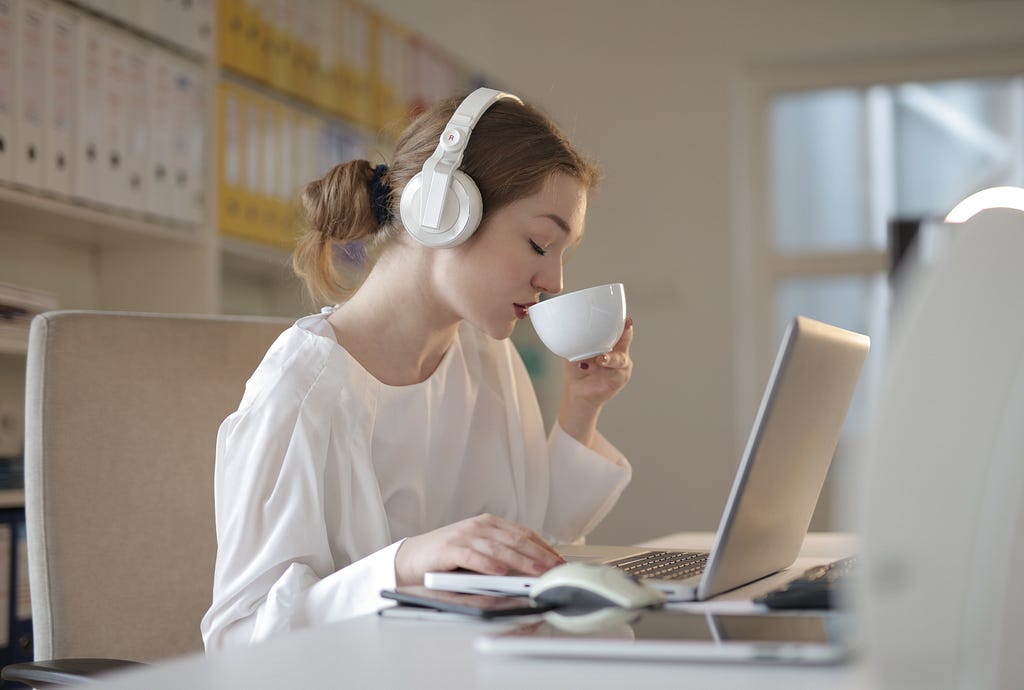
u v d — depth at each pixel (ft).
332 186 4.41
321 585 3.13
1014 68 14.48
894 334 1.67
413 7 13.35
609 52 15.52
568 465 4.92
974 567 1.57
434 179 3.96
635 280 15.28
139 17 7.65
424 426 4.29
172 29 7.96
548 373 14.49
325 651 2.16
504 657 2.05
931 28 14.66
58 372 4.23
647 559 3.43
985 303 1.61
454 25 14.69
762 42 15.14
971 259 1.63
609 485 4.92
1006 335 1.60
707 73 15.26
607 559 3.45
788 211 15.25
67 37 7.04
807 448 2.90
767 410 2.53
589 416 5.02
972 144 14.73
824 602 2.42
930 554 1.59
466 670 1.94
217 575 3.50
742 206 15.24
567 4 15.65
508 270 4.05
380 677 1.89
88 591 4.17
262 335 4.79
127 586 4.25
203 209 8.25
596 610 2.47
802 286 15.14
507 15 15.81
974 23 14.56
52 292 7.98
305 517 3.53
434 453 4.48
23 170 6.70
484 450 4.75
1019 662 1.56
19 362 7.64
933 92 14.88
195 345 4.59
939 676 1.58
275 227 9.01
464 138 3.95
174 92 7.95
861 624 1.62
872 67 14.92
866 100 15.11
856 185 15.07
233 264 9.48
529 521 4.82
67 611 4.11
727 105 15.17
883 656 1.61
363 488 3.85
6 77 6.58
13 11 6.63
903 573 1.59
